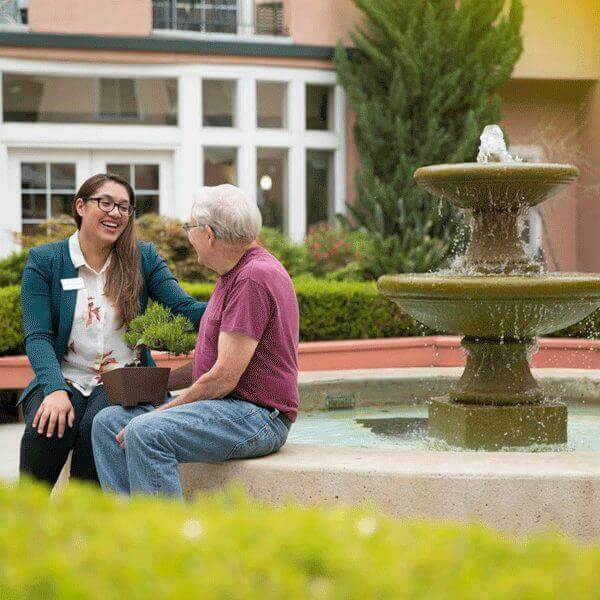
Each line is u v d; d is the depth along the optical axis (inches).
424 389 276.1
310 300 378.3
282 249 503.8
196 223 156.3
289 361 158.9
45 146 530.6
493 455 157.1
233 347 151.5
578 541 145.6
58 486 192.5
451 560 66.0
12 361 328.5
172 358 324.2
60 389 165.9
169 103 552.4
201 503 81.6
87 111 540.4
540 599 58.2
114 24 537.3
